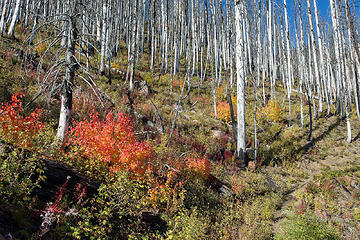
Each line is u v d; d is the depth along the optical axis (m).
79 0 7.93
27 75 11.92
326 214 8.23
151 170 6.77
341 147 15.66
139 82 19.33
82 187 5.30
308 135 17.19
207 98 22.05
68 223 4.04
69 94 7.45
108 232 4.59
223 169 11.88
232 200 8.95
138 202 5.61
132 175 6.39
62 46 7.81
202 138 14.07
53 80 7.69
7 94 9.84
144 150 6.61
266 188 10.67
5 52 13.88
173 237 5.04
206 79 28.64
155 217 5.98
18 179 4.37
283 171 13.05
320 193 9.81
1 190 3.96
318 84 22.36
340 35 22.97
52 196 4.63
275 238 6.90
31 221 3.76
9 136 5.27
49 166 5.19
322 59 22.39
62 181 5.09
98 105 12.38
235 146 14.79
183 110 18.41
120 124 6.95
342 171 12.43
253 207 8.05
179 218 5.65
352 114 21.62
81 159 6.47
